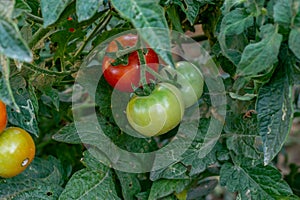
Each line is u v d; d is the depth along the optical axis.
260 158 0.68
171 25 0.69
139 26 0.49
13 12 0.51
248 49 0.53
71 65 0.74
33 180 0.71
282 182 0.68
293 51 0.53
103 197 0.69
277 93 0.58
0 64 0.51
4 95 0.53
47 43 0.80
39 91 0.75
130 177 0.74
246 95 0.64
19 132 0.62
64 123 0.96
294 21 0.53
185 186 0.72
